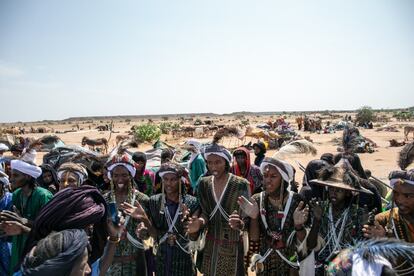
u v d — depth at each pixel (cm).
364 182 509
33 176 526
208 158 502
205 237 517
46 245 221
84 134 6166
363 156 2614
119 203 515
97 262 346
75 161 866
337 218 455
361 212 446
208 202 507
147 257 546
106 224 322
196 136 4522
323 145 3378
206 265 509
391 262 248
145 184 797
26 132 7081
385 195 746
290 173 459
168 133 5091
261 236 490
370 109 6006
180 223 511
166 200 524
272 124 4875
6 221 401
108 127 7588
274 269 474
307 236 439
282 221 462
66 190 286
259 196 484
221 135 526
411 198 397
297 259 457
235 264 500
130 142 791
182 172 516
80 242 226
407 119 7888
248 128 3294
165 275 513
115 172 504
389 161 2358
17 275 267
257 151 1009
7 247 508
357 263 235
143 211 477
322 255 459
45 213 269
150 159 1116
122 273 491
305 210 435
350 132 679
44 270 207
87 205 283
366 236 397
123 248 495
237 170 802
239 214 493
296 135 3928
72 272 219
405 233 410
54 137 1185
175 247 511
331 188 450
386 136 4344
